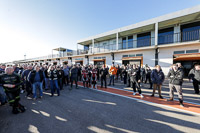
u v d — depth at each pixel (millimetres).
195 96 4391
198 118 2525
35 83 4039
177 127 2154
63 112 2914
